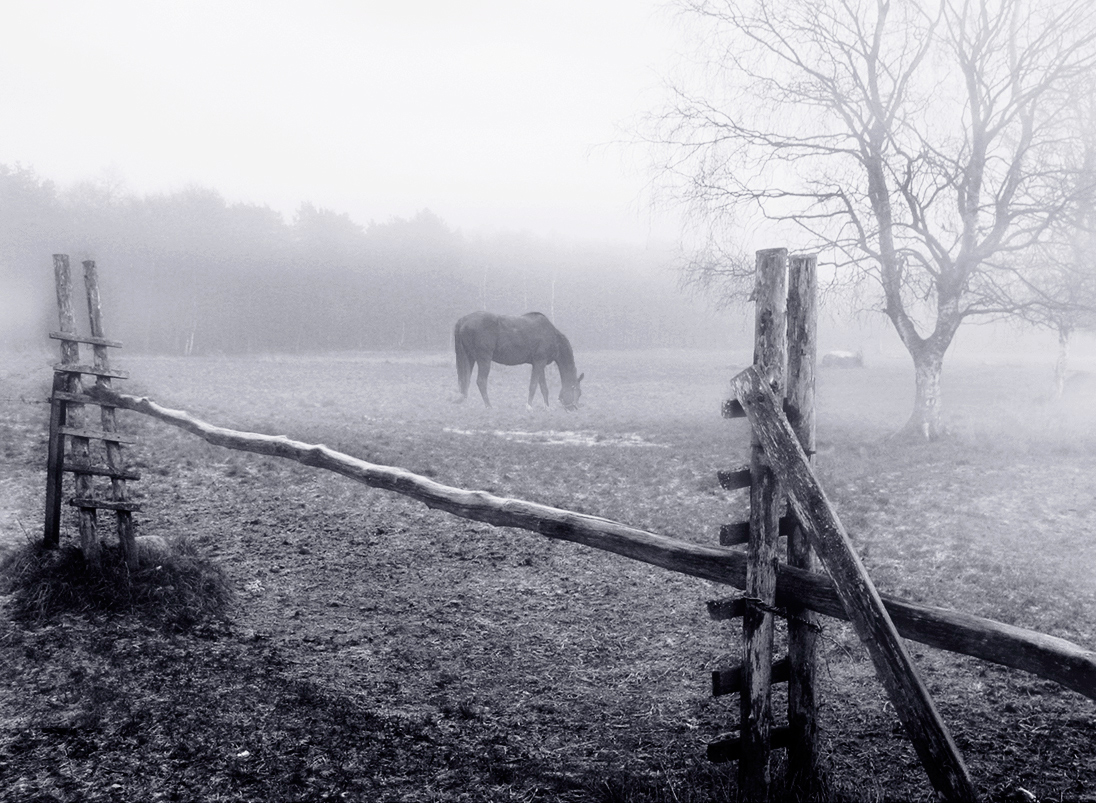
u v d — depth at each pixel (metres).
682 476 12.12
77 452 6.23
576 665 5.62
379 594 6.99
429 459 12.98
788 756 3.63
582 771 4.13
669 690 5.21
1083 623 6.25
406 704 4.89
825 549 3.07
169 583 6.20
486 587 7.25
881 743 4.41
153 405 6.38
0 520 8.31
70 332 6.34
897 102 15.88
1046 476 12.11
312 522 9.16
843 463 13.06
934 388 16.09
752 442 3.32
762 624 3.37
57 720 4.43
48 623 5.65
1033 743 4.38
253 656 5.46
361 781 3.98
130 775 3.94
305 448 5.71
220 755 4.17
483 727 4.63
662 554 3.70
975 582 7.31
